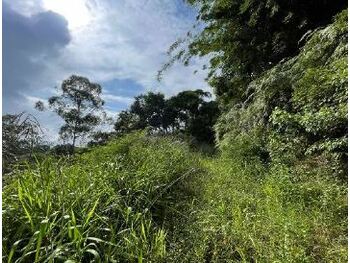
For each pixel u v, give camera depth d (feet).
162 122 101.30
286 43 35.27
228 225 12.59
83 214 10.18
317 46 23.85
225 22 41.81
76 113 45.60
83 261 9.35
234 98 46.75
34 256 8.53
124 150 24.25
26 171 11.91
